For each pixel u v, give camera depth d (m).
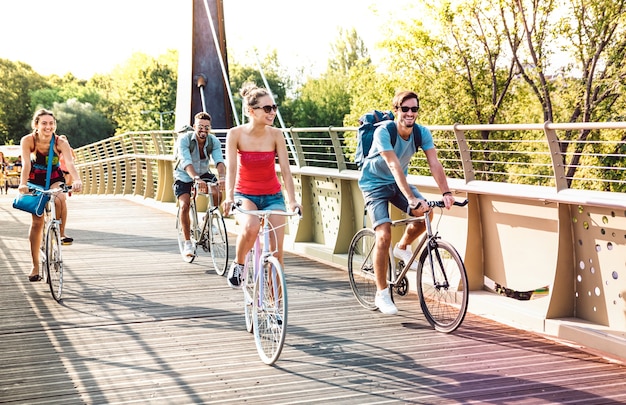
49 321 5.81
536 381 4.27
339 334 5.34
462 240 6.54
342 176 8.28
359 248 6.27
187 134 8.06
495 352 4.85
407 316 5.88
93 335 5.38
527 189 5.71
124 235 11.12
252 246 5.01
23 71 113.94
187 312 6.09
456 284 5.54
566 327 5.13
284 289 4.50
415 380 4.31
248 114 4.89
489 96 27.16
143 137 17.20
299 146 9.51
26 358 4.81
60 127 102.94
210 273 7.89
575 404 3.90
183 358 4.79
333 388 4.19
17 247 9.94
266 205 4.97
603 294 5.16
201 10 15.78
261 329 5.07
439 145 26.28
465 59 26.67
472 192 6.21
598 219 5.16
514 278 6.01
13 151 40.53
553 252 5.58
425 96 27.91
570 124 4.98
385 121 5.40
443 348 4.96
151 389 4.19
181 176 8.30
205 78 15.75
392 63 28.25
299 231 9.44
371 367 4.56
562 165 5.40
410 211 5.43
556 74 24.38
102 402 3.98
